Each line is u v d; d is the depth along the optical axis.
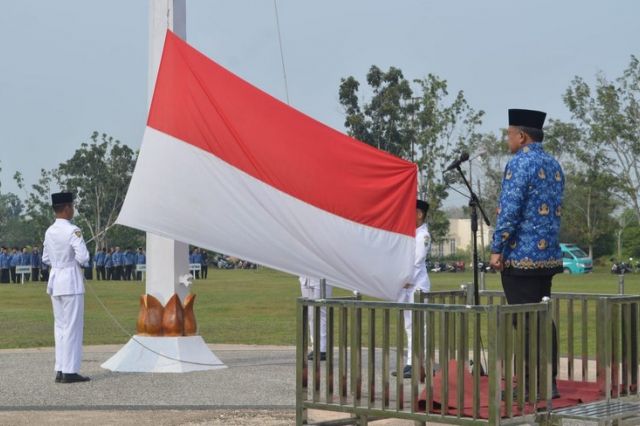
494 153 65.38
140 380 14.14
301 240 11.72
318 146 11.78
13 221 131.12
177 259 15.27
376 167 11.64
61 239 13.99
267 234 11.92
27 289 55.47
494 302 12.88
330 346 8.67
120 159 108.00
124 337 22.00
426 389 8.11
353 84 68.19
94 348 19.17
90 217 107.12
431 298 10.07
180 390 13.17
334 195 11.64
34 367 15.82
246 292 46.06
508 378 7.80
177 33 15.35
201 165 12.30
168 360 14.99
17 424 10.59
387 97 67.31
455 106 66.44
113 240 106.81
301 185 11.76
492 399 7.61
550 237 8.88
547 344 8.19
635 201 74.06
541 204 8.81
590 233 92.94
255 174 12.01
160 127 12.53
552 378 8.77
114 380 14.15
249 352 18.16
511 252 8.90
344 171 11.66
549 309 8.20
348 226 11.57
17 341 21.00
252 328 24.44
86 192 107.44
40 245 104.50
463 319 7.86
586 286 48.88
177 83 12.60
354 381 8.49
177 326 15.23
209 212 12.23
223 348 19.03
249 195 12.02
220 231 12.15
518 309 7.88
